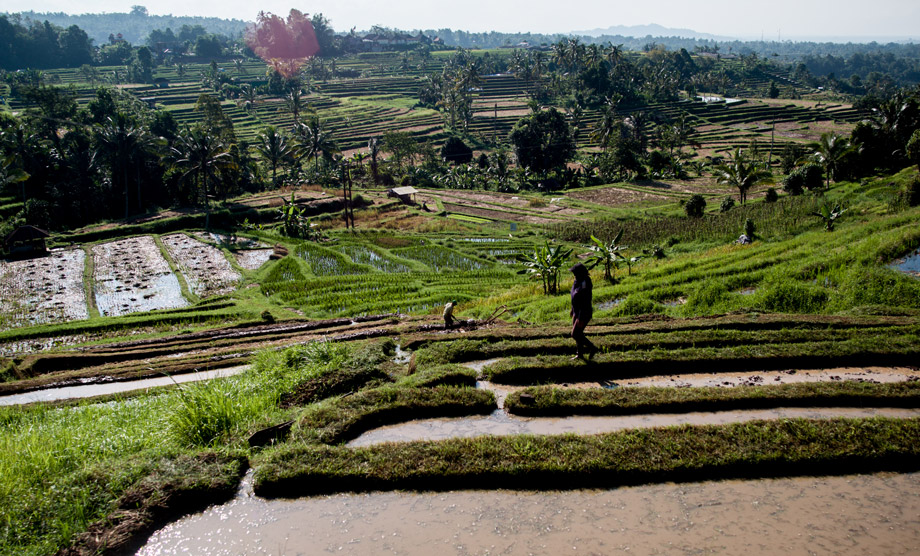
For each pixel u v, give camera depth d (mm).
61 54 159250
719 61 198375
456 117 112000
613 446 7902
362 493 7414
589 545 6215
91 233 44062
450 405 9391
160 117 61375
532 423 8984
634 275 24656
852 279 16656
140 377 15516
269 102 122312
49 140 57562
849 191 42562
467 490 7406
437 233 46844
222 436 8945
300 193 60281
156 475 7520
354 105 124562
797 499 7047
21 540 6477
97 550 6438
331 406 9383
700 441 7965
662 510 6852
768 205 40906
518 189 72625
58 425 10359
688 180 73188
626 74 129000
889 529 6438
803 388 9484
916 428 8133
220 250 40625
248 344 18969
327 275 34219
